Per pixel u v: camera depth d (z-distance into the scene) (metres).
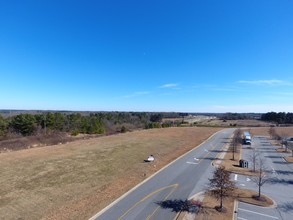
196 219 22.97
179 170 39.75
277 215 24.27
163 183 32.88
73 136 85.94
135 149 56.62
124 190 30.00
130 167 40.53
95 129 96.88
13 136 79.12
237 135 70.69
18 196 28.16
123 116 167.00
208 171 39.44
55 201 26.75
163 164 43.50
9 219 22.92
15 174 36.47
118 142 67.19
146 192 29.48
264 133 95.50
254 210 25.20
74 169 39.19
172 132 94.19
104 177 35.06
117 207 25.27
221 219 23.06
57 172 37.56
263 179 35.41
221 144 68.38
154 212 24.28
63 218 22.92
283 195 29.53
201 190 30.45
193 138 78.75
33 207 25.34
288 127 117.19
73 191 29.66
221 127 119.56
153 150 55.94
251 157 51.31
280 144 68.75
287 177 37.34
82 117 113.19
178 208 25.25
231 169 40.75
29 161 44.56
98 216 23.33
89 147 59.22
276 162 47.84
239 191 30.30
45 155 49.81
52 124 97.38
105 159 46.19
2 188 30.69
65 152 53.03
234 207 25.77
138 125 133.88
